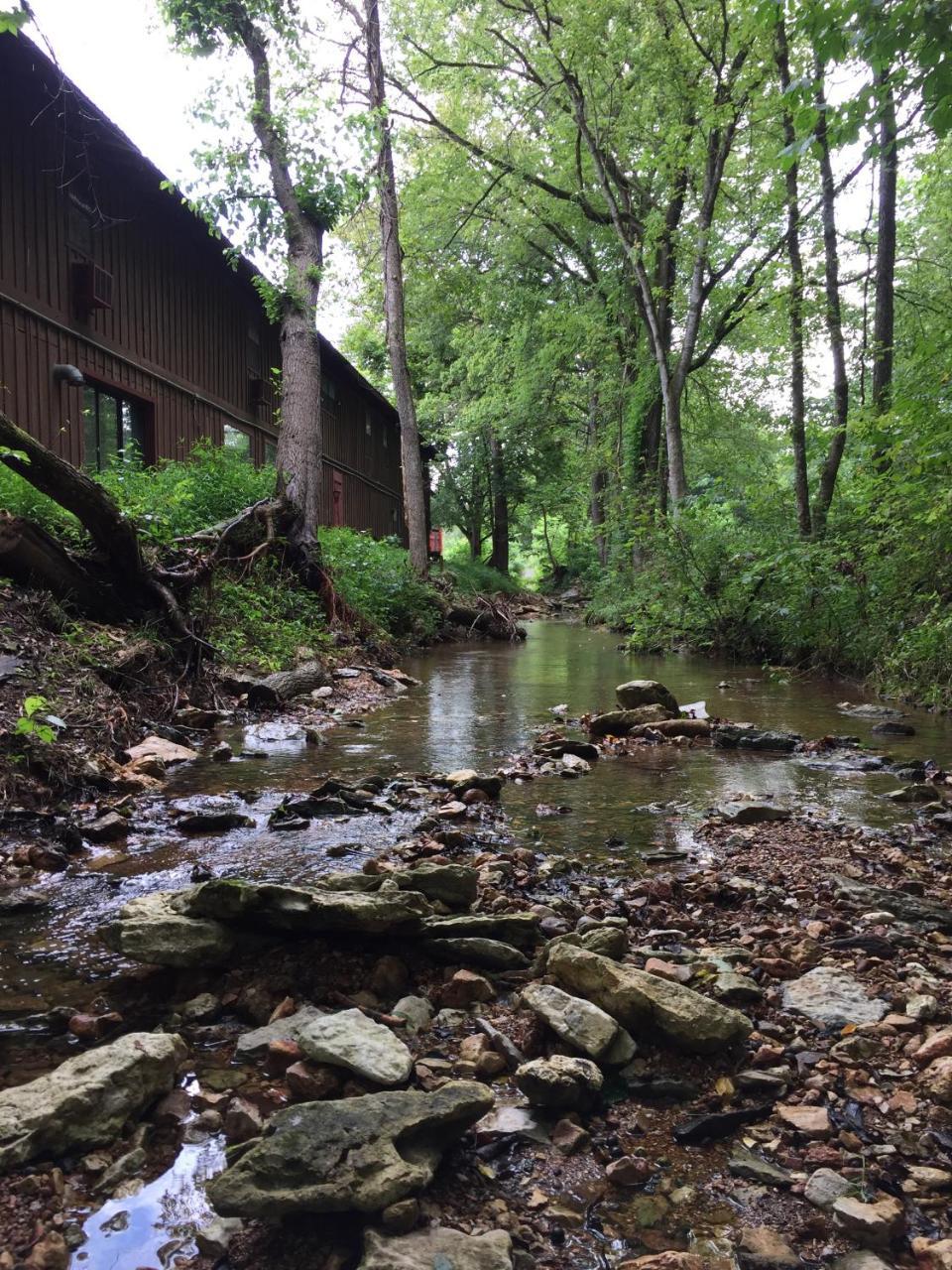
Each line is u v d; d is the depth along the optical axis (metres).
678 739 6.77
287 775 5.16
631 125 18.31
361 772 5.30
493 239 25.89
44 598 6.39
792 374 13.88
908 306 16.59
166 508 9.71
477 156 22.06
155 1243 1.47
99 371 12.91
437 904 2.92
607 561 27.86
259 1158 1.56
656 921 2.96
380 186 17.27
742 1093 1.98
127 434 14.04
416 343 33.72
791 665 12.11
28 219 11.23
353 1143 1.61
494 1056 2.07
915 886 3.31
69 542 7.27
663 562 15.59
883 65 5.00
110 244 13.25
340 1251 1.47
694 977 2.47
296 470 12.54
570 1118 1.87
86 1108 1.74
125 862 3.49
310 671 8.70
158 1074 1.89
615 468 22.70
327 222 14.03
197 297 16.23
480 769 5.46
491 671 11.83
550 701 8.71
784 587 12.27
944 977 2.53
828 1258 1.48
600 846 3.84
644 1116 1.90
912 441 8.52
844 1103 1.93
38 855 3.40
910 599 9.59
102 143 12.62
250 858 3.54
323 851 3.65
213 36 13.27
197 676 7.33
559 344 24.41
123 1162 1.66
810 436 13.55
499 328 27.73
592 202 22.19
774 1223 1.56
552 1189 1.65
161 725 6.10
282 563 11.38
